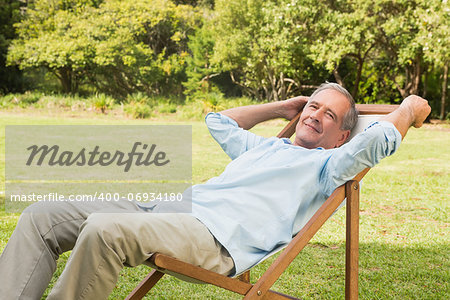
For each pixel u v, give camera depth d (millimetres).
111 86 24844
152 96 23219
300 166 2365
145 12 23219
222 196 2285
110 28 22719
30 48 22594
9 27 24531
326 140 2688
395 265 3607
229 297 2973
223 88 24000
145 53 23094
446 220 5062
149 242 1944
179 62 24094
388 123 2252
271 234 2275
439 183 7117
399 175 7770
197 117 18672
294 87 22016
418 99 2449
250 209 2266
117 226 1873
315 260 3682
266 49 18562
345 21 16234
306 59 19359
